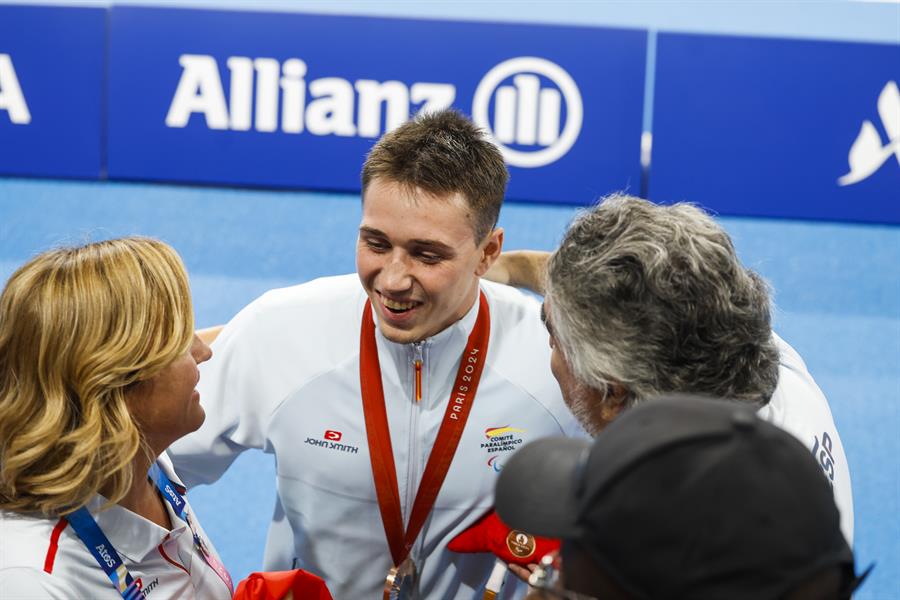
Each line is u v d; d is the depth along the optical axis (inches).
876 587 130.3
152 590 61.1
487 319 76.1
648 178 192.2
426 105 190.5
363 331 75.3
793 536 34.8
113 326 55.5
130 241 58.8
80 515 57.2
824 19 222.7
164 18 189.5
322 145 195.5
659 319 52.9
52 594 53.9
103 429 55.6
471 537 73.9
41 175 198.1
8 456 54.6
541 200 193.3
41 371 54.9
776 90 187.3
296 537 79.2
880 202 193.2
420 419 75.1
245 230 188.7
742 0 230.5
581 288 55.4
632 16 222.4
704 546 34.5
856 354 167.8
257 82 192.4
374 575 78.0
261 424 76.4
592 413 58.8
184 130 195.8
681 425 36.5
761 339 54.4
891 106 187.8
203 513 139.4
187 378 59.4
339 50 189.2
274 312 76.9
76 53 191.6
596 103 188.7
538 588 40.4
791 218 194.4
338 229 190.1
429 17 185.5
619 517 35.7
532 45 186.1
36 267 56.9
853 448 150.6
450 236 65.5
